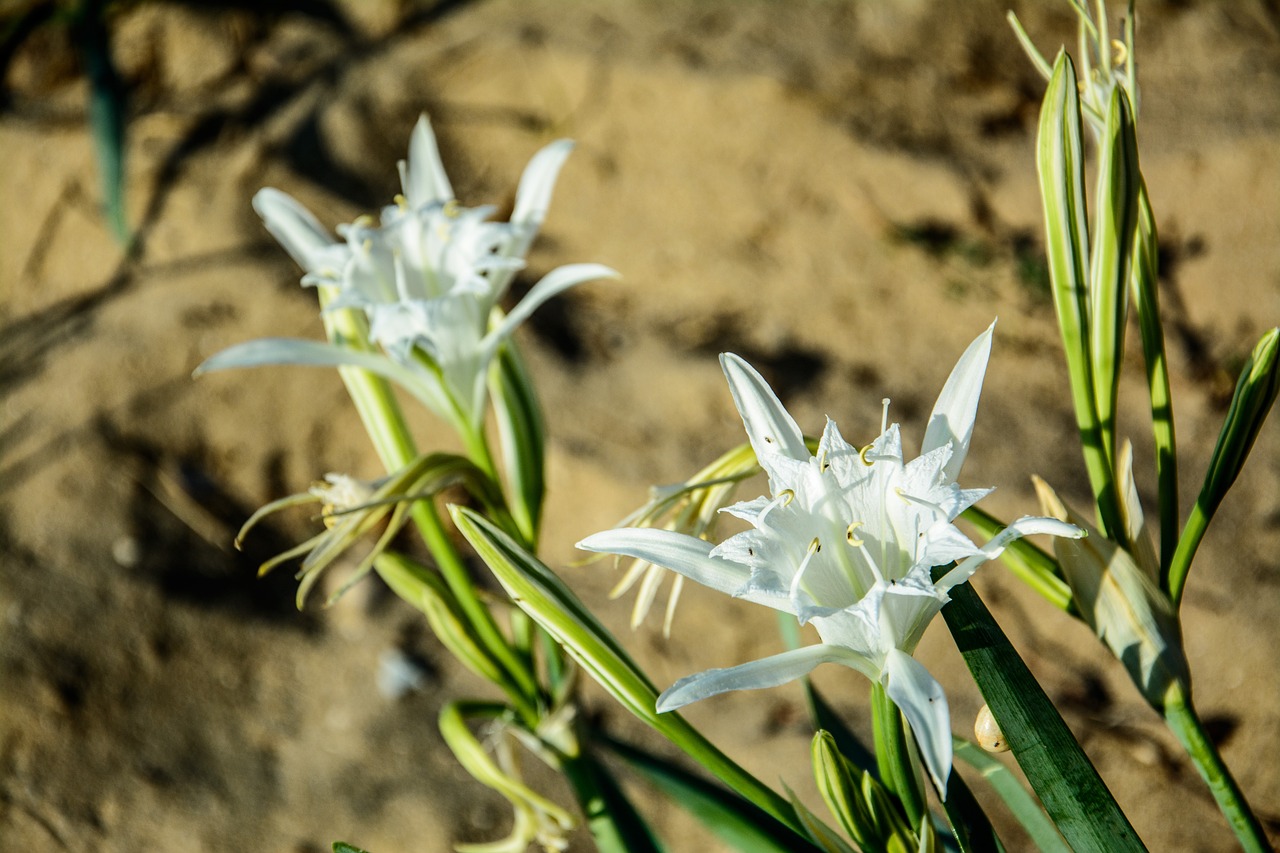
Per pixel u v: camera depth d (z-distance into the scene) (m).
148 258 1.31
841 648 0.63
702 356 1.25
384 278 0.74
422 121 0.78
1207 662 1.02
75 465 1.15
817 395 1.22
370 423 0.75
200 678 1.07
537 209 0.75
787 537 0.64
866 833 0.64
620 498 1.15
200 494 1.18
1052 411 1.20
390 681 1.09
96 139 1.27
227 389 1.22
